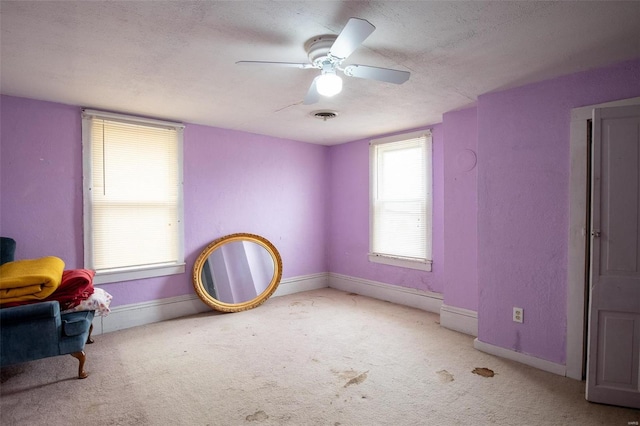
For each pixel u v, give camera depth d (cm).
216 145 410
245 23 177
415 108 334
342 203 506
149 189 362
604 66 231
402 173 428
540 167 259
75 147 321
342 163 505
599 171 215
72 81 259
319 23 178
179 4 160
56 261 272
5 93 285
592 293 216
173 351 290
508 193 276
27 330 226
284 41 197
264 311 401
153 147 365
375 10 166
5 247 273
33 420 196
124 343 307
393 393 226
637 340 208
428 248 399
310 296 468
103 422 195
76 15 169
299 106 325
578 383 239
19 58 218
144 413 204
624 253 210
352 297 462
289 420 198
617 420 198
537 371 256
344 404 214
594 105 235
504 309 279
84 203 324
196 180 395
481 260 293
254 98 300
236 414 203
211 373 253
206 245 404
